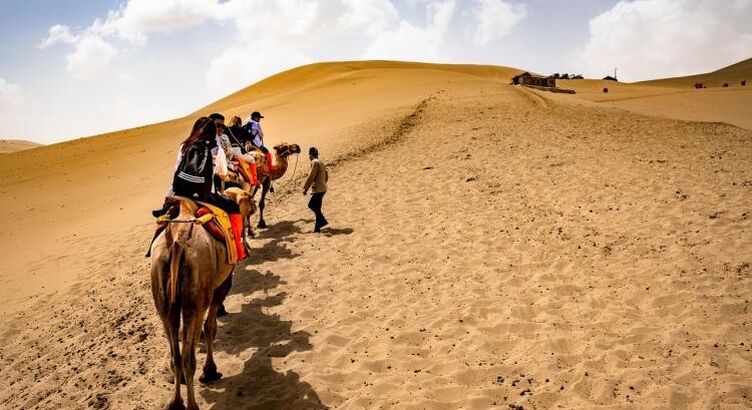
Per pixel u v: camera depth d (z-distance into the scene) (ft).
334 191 50.62
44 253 47.62
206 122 20.84
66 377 22.71
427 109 95.04
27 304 34.22
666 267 27.35
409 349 22.12
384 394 19.11
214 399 19.42
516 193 44.09
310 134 90.48
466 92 119.75
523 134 67.72
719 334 20.92
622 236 32.32
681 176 42.32
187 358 16.98
